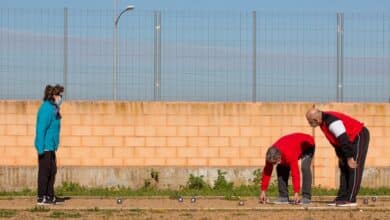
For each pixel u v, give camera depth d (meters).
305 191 28.89
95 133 36.47
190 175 35.91
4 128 36.12
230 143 36.75
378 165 36.97
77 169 35.75
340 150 28.12
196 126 36.69
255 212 26.98
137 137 36.56
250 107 36.75
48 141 28.58
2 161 36.16
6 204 29.28
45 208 27.73
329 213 26.75
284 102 36.75
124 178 35.91
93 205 29.06
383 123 36.88
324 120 27.77
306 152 28.70
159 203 29.91
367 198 31.58
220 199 31.31
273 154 28.11
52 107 28.52
